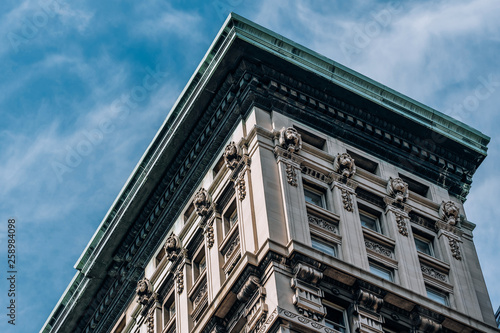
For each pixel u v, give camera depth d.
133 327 82.56
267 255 67.69
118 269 86.25
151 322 79.38
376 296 68.88
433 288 74.44
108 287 86.88
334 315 67.88
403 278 72.50
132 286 84.50
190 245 78.12
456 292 74.69
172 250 79.25
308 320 65.44
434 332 70.31
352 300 68.50
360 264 70.81
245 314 67.19
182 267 77.75
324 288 67.94
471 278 76.12
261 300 66.56
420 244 77.19
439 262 75.75
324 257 68.44
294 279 66.81
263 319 65.81
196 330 70.81
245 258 68.31
